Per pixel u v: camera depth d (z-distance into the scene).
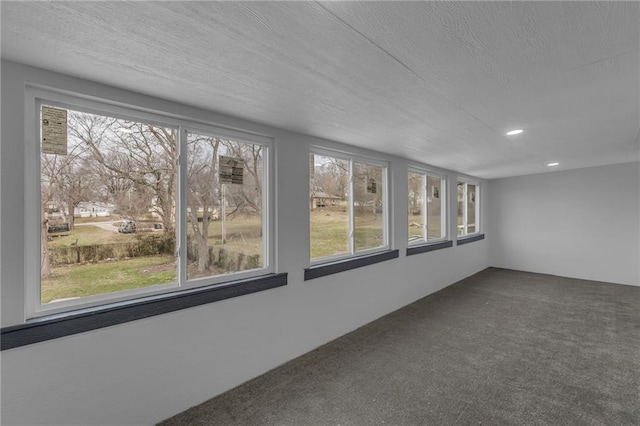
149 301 1.80
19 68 1.42
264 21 1.11
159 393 1.86
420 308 3.99
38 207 1.52
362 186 3.54
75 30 1.15
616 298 4.41
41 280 1.53
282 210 2.60
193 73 1.54
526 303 4.20
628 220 5.13
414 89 1.80
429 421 1.86
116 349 1.69
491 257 6.70
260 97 1.88
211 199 2.21
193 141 2.12
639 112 2.24
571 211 5.70
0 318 1.39
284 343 2.58
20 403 1.42
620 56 1.42
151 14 1.05
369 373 2.40
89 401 1.61
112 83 1.65
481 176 6.18
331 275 3.02
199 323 2.04
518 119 2.40
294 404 2.03
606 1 1.04
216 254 2.24
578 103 2.05
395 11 1.08
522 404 2.01
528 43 1.31
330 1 1.01
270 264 2.55
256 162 2.51
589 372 2.40
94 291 1.69
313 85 1.71
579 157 4.25
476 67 1.53
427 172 4.75
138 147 1.87
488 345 2.89
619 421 1.84
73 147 1.63
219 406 2.01
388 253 3.71
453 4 1.05
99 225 1.72
